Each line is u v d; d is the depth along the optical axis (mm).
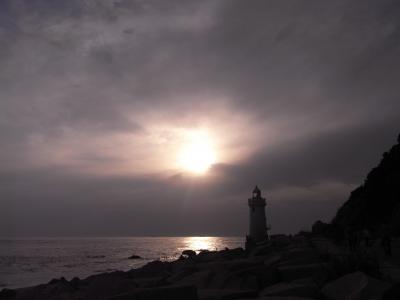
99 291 16031
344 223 52500
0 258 122125
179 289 10953
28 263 100688
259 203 66312
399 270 17812
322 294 12148
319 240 42812
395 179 48125
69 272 74625
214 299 12250
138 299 10727
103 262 102188
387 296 9672
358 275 12680
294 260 19344
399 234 36312
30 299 22688
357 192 60531
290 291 12078
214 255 33656
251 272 15773
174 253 147375
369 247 31234
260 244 42688
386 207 46156
